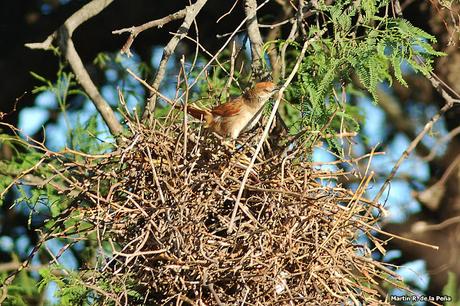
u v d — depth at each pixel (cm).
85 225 1279
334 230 1024
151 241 998
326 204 1026
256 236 993
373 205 1050
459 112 1683
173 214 991
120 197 1040
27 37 1959
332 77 1096
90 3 1379
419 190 1695
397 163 1191
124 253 1007
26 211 1627
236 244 993
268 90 1140
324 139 1209
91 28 1828
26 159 1430
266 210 1016
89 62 1852
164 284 998
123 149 1039
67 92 1515
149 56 1809
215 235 1007
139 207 998
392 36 1120
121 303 1023
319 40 1131
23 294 1421
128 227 1016
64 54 1350
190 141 1048
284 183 1029
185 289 975
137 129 1038
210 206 1016
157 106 1448
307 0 1269
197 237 984
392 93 1733
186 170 1013
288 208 1014
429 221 1659
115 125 1338
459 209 1644
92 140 1458
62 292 1170
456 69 1524
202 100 1294
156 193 1020
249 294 980
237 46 1581
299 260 1009
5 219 1653
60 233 1068
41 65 1914
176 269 975
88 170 1055
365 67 1091
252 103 1145
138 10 1817
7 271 1500
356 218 1050
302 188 1033
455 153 1680
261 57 1191
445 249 1616
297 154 1066
